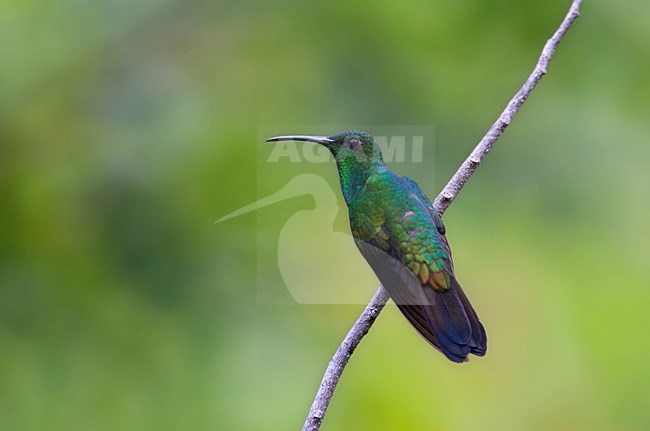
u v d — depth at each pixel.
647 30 13.34
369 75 13.27
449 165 12.95
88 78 12.75
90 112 12.66
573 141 13.33
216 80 13.02
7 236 12.02
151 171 12.45
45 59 12.68
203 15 13.26
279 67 13.22
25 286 11.91
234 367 11.43
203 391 11.38
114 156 12.48
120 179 12.37
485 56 13.32
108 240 12.20
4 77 12.47
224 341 11.50
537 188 13.15
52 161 12.45
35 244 12.09
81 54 12.80
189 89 12.91
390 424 10.59
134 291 12.00
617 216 13.07
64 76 12.68
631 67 13.37
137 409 11.43
